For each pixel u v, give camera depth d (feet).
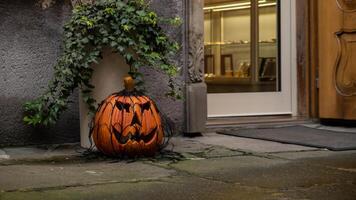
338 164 10.47
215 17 15.79
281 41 15.20
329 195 8.63
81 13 11.32
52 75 12.17
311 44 15.03
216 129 13.92
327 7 14.67
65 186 9.00
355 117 14.28
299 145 12.20
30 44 12.05
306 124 14.84
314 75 15.05
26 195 8.55
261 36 15.66
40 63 12.12
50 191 8.74
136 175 9.67
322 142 12.37
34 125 11.98
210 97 14.55
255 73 15.49
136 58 11.42
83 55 11.14
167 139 12.52
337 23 14.51
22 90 12.02
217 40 15.74
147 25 11.49
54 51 12.19
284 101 15.24
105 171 9.93
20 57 12.00
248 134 13.38
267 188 8.96
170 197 8.52
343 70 14.46
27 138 12.08
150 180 9.37
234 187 9.01
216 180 9.39
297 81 15.15
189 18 13.20
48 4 12.12
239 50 15.89
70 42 11.18
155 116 10.96
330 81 14.62
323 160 10.78
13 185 9.03
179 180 9.38
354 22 14.28
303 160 10.78
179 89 12.71
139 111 10.78
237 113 14.84
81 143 11.94
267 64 15.44
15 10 11.94
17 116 12.00
